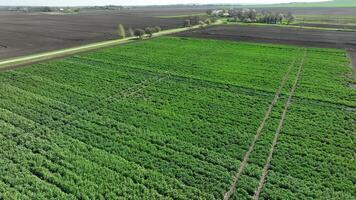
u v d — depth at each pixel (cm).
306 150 2573
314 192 2062
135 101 3597
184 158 2434
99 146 2581
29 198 1952
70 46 6781
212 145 2638
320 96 3825
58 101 3509
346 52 6384
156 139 2712
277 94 3906
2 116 3070
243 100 3672
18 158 2358
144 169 2286
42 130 2817
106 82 4222
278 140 2755
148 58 5638
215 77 4566
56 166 2275
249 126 3000
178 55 5959
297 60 5672
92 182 2116
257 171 2284
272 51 6469
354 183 2177
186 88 4072
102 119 3094
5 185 2053
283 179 2194
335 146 2644
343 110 3412
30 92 3766
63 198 1959
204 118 3172
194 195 2023
